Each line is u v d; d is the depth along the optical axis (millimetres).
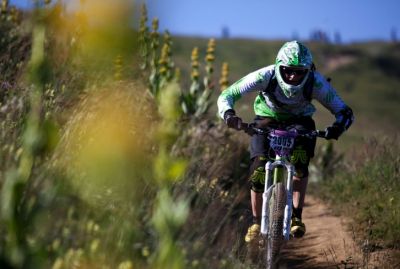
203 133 12781
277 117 9625
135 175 6117
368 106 110875
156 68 15148
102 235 6062
